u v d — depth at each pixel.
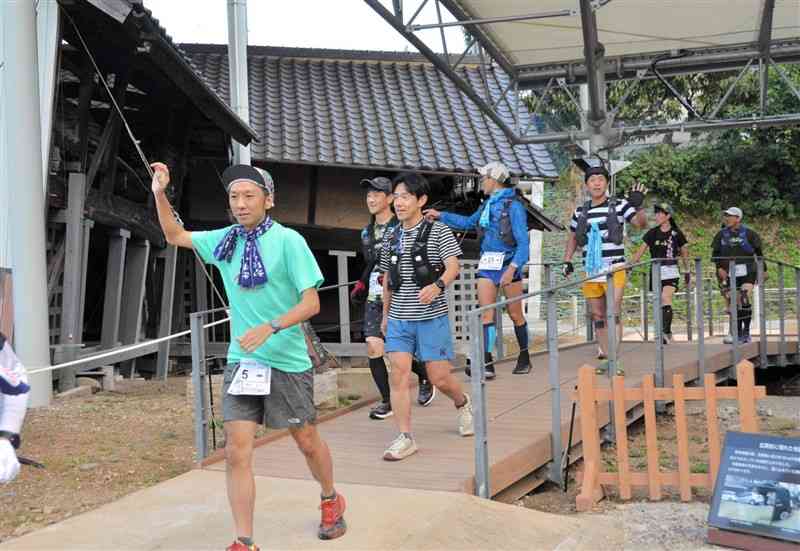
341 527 4.24
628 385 7.80
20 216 8.04
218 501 4.87
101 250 13.28
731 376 10.44
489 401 7.36
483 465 5.09
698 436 8.08
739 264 11.75
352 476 5.23
